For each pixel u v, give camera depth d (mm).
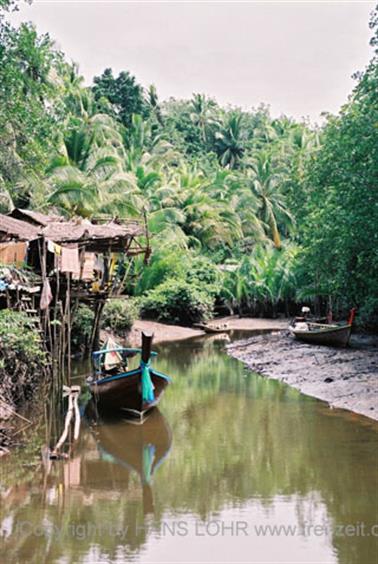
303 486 9805
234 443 12289
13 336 13594
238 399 16297
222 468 10805
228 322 39781
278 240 48250
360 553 7531
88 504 9227
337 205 22188
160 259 36656
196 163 52781
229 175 50500
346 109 22828
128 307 29578
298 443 12070
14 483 10102
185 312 36031
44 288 15461
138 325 33375
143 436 12930
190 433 13117
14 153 22500
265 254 43031
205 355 25344
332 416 14055
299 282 39938
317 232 25766
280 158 51375
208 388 18016
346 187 20609
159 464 11094
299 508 8945
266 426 13414
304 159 31516
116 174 32125
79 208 28188
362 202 19688
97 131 39594
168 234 37938
